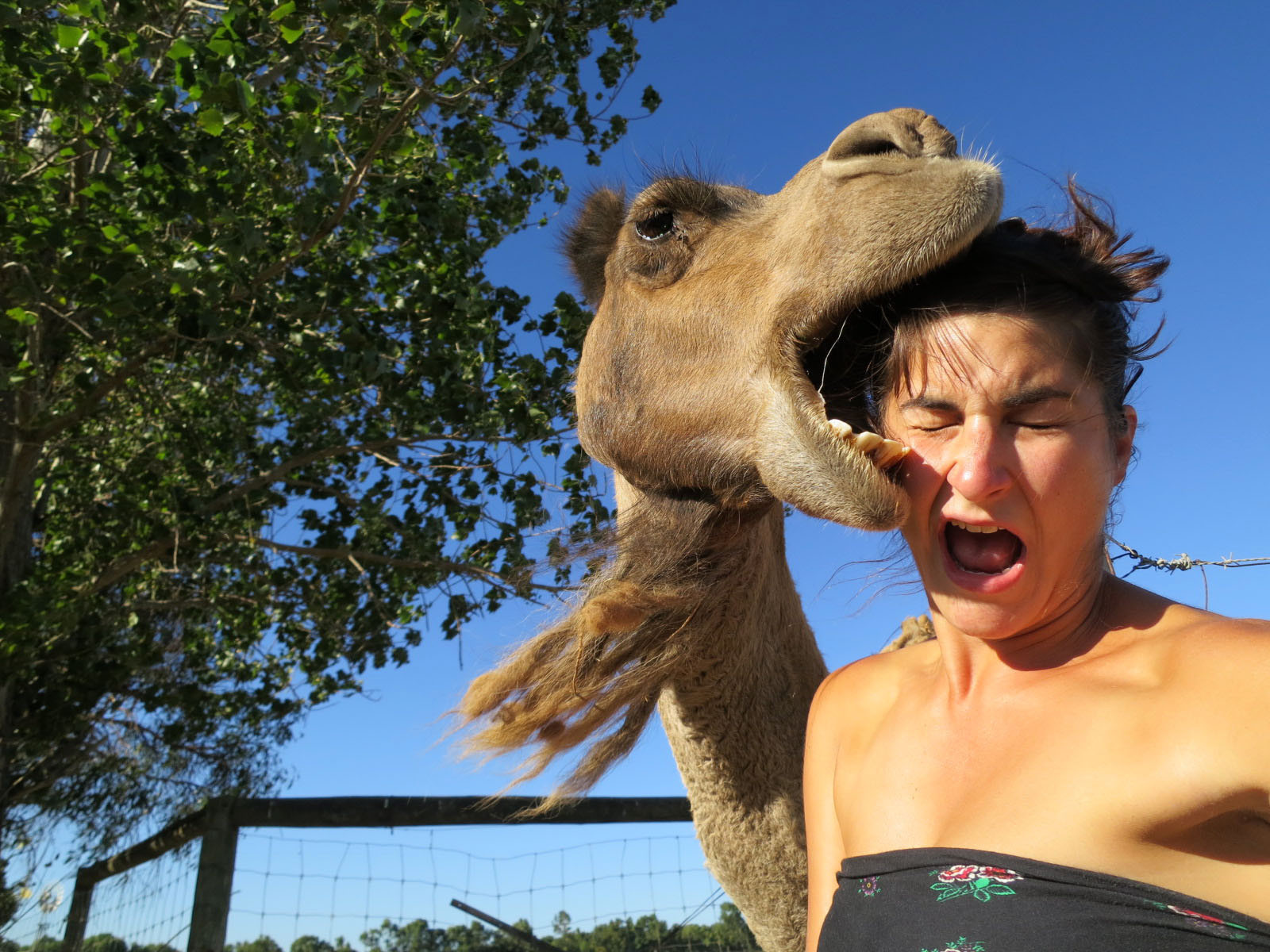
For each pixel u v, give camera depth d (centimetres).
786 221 98
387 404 344
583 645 108
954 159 76
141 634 384
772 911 124
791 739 125
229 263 265
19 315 258
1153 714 50
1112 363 63
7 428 321
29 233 252
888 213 76
